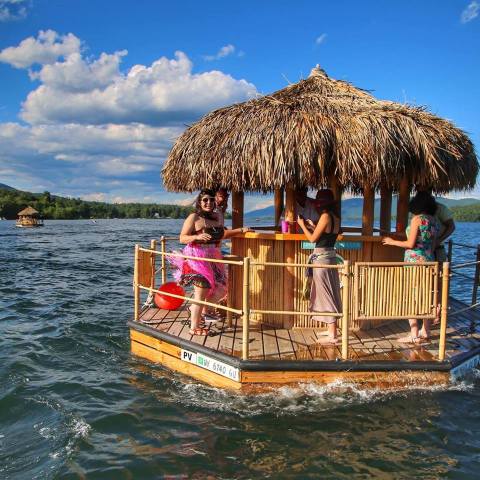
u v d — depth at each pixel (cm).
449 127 635
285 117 593
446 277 543
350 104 623
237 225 711
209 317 714
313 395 535
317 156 571
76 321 994
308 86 704
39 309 1143
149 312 756
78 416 526
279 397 533
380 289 546
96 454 448
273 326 670
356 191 848
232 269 703
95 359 731
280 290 658
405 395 538
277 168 569
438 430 472
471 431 471
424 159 595
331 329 591
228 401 536
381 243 656
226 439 464
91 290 1439
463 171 641
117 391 589
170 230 6769
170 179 728
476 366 618
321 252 572
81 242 3919
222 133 627
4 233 5325
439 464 418
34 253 2822
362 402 523
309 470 412
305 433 470
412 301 553
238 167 598
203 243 623
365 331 658
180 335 631
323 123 576
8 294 1356
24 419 530
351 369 536
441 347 553
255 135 588
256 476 405
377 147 561
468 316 777
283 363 532
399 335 643
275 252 657
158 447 456
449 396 537
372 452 437
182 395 563
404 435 464
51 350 785
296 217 652
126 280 1680
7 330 927
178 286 736
